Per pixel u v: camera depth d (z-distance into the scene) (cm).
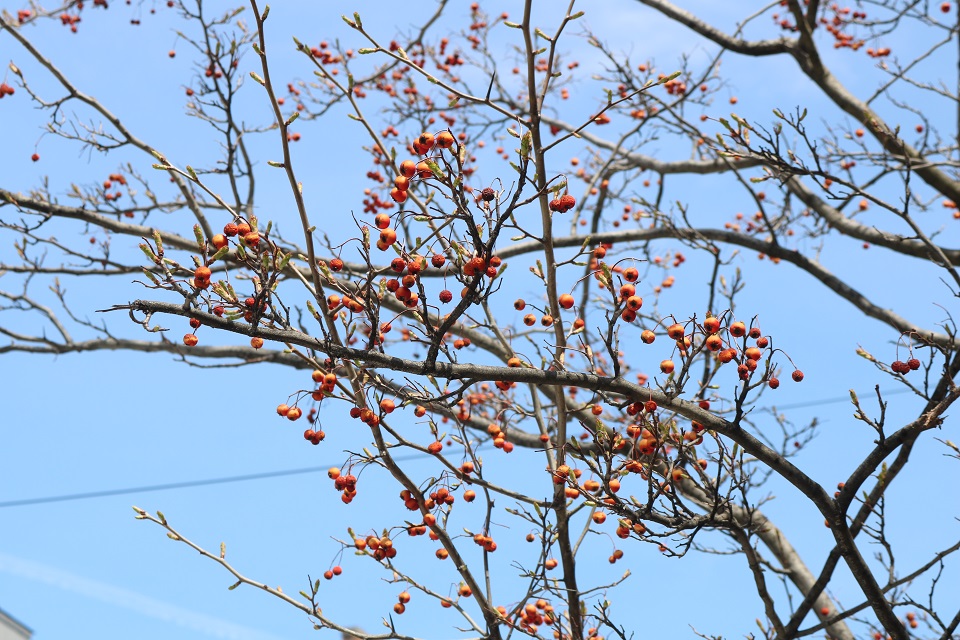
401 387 461
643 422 467
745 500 516
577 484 473
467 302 410
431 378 489
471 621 553
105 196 852
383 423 486
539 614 554
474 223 396
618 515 484
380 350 443
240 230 388
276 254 393
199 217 779
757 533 529
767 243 907
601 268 432
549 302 486
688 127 909
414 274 402
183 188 770
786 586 594
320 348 409
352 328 448
